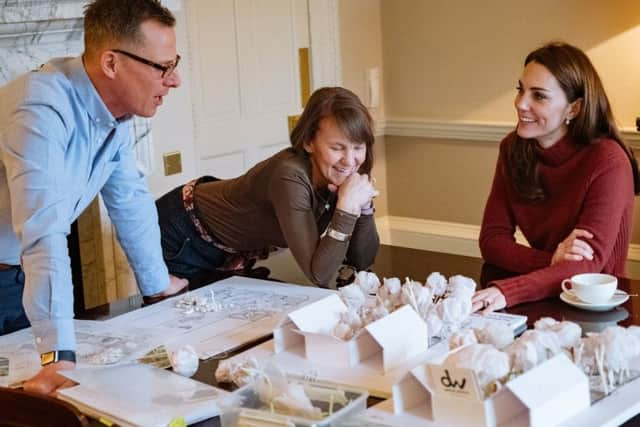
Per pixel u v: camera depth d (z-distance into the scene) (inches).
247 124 173.8
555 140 96.0
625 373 60.7
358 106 91.7
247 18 170.7
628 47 164.1
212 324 79.2
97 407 61.1
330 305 72.0
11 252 87.5
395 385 57.7
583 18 168.7
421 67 193.9
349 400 56.0
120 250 146.9
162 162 150.9
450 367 55.7
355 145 91.5
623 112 167.2
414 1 191.5
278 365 65.3
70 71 79.8
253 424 55.1
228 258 103.9
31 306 72.6
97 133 82.7
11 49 126.1
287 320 70.3
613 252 94.0
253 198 97.6
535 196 97.7
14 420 58.0
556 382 55.3
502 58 181.2
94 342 76.3
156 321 81.0
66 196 76.3
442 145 194.7
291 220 91.4
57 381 66.4
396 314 67.4
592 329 72.6
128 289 148.9
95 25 78.4
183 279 94.1
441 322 70.1
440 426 55.7
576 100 93.7
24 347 76.9
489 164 187.9
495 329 62.5
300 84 182.9
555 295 81.5
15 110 75.7
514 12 177.5
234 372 65.4
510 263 93.4
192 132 155.9
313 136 92.9
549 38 173.8
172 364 68.7
